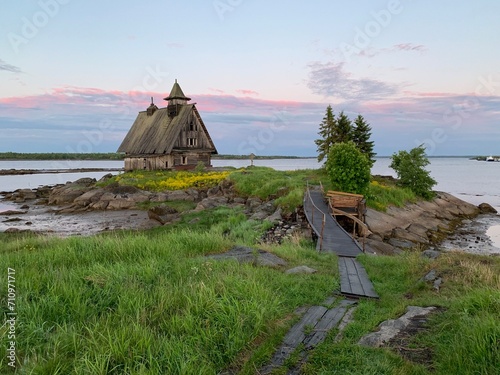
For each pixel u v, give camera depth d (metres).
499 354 4.54
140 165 55.03
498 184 76.56
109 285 7.11
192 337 5.34
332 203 24.38
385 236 24.28
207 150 53.44
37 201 42.25
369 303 8.09
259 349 5.46
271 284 8.43
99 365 4.54
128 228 26.67
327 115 44.47
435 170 145.38
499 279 8.42
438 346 5.25
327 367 5.04
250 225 23.47
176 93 54.16
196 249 11.55
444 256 10.79
